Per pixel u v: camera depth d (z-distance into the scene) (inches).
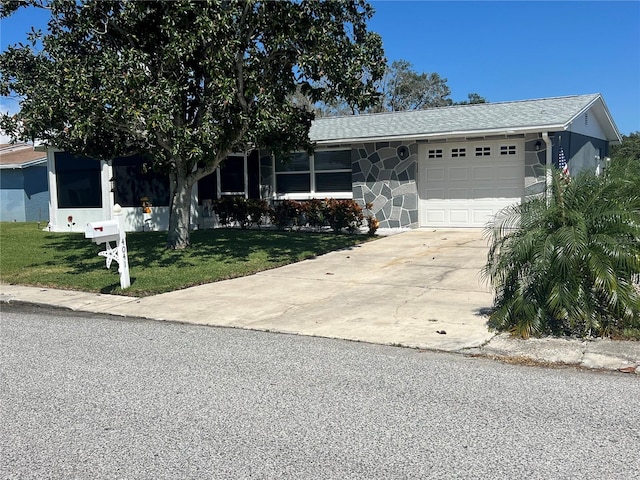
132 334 282.7
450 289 360.2
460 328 273.0
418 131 631.2
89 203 761.0
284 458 147.9
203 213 740.7
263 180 748.0
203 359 237.1
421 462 144.1
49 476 141.2
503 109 663.1
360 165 669.3
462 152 628.7
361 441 156.6
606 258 240.2
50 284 414.3
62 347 260.5
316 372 217.2
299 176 721.0
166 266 463.8
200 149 421.1
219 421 172.2
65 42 446.3
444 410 177.2
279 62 472.4
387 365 224.2
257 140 475.8
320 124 758.5
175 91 418.6
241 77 441.7
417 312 307.1
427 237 586.9
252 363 230.1
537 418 169.6
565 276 245.9
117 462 147.6
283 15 429.7
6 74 451.5
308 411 178.7
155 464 146.1
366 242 584.4
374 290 366.9
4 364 235.5
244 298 357.1
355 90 441.1
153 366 228.5
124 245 392.8
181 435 163.0
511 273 262.2
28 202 1019.9
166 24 416.2
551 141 575.5
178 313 324.2
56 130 470.6
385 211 658.2
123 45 472.7
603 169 282.0
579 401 182.5
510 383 201.0
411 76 2060.8
